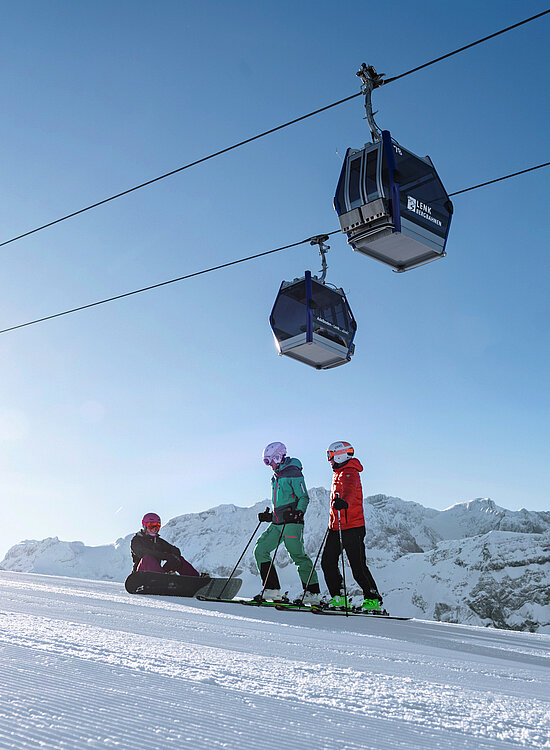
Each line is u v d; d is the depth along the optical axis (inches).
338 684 97.3
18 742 50.5
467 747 65.0
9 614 169.2
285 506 356.8
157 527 377.1
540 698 107.9
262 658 122.7
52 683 76.0
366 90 444.8
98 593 314.0
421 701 89.0
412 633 237.0
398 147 444.1
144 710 66.1
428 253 459.5
